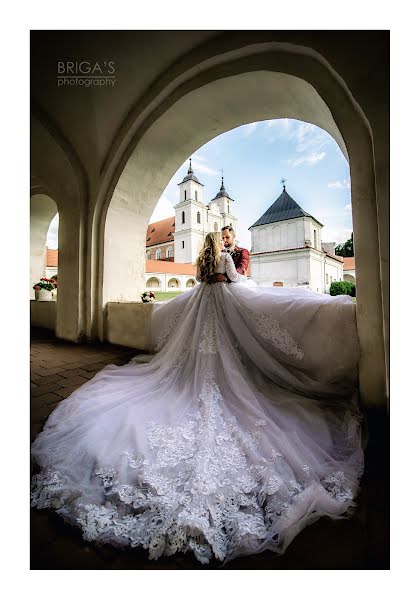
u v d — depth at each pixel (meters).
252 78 2.70
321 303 2.11
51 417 1.83
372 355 1.91
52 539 1.01
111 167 4.21
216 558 0.93
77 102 3.71
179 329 2.53
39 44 2.96
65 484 1.21
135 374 2.48
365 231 1.94
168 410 1.72
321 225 15.79
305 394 2.06
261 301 2.27
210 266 2.43
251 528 0.98
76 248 4.68
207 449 1.33
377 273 1.89
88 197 4.59
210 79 2.85
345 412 1.81
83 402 1.92
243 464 1.27
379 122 1.81
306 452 1.34
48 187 4.99
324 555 0.94
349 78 1.94
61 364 3.36
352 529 1.03
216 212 43.59
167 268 29.91
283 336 2.20
